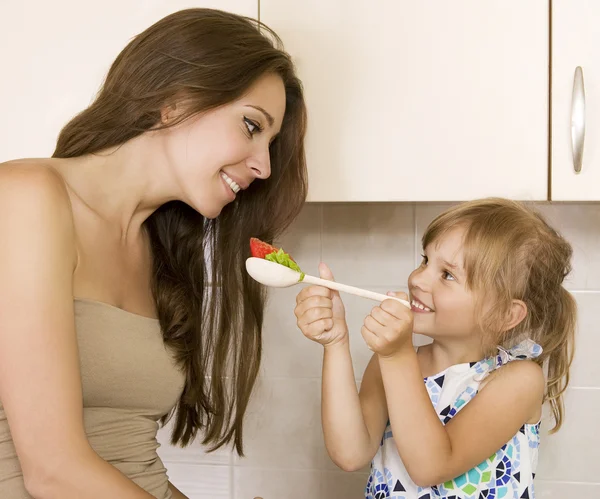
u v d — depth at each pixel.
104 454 0.82
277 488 1.43
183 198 0.86
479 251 0.96
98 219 0.80
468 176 1.07
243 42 0.82
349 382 0.96
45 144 1.12
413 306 1.01
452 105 1.06
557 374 1.14
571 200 1.05
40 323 0.65
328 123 1.09
